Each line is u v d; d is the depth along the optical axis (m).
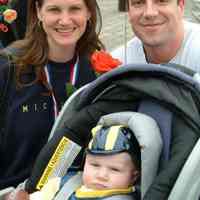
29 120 2.92
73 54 3.06
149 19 2.98
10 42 4.05
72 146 2.48
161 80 2.28
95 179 2.23
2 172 3.00
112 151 2.20
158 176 2.10
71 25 2.93
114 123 2.31
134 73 2.32
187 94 2.23
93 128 2.38
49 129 2.96
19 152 2.94
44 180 2.48
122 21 8.80
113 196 2.21
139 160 2.25
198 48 3.09
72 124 2.48
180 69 2.45
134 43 3.32
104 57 2.70
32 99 2.92
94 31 3.15
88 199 2.23
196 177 2.03
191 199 2.03
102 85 2.42
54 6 2.88
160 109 2.26
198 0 7.62
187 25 3.24
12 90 2.90
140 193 2.24
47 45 2.97
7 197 2.56
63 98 2.99
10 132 2.91
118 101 2.43
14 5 3.98
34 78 2.93
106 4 10.50
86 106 2.53
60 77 3.01
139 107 2.34
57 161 2.49
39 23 3.00
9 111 2.89
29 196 2.40
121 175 2.22
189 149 2.12
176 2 3.02
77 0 2.91
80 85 3.06
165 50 3.12
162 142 2.21
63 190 2.35
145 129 2.18
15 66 2.90
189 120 2.19
